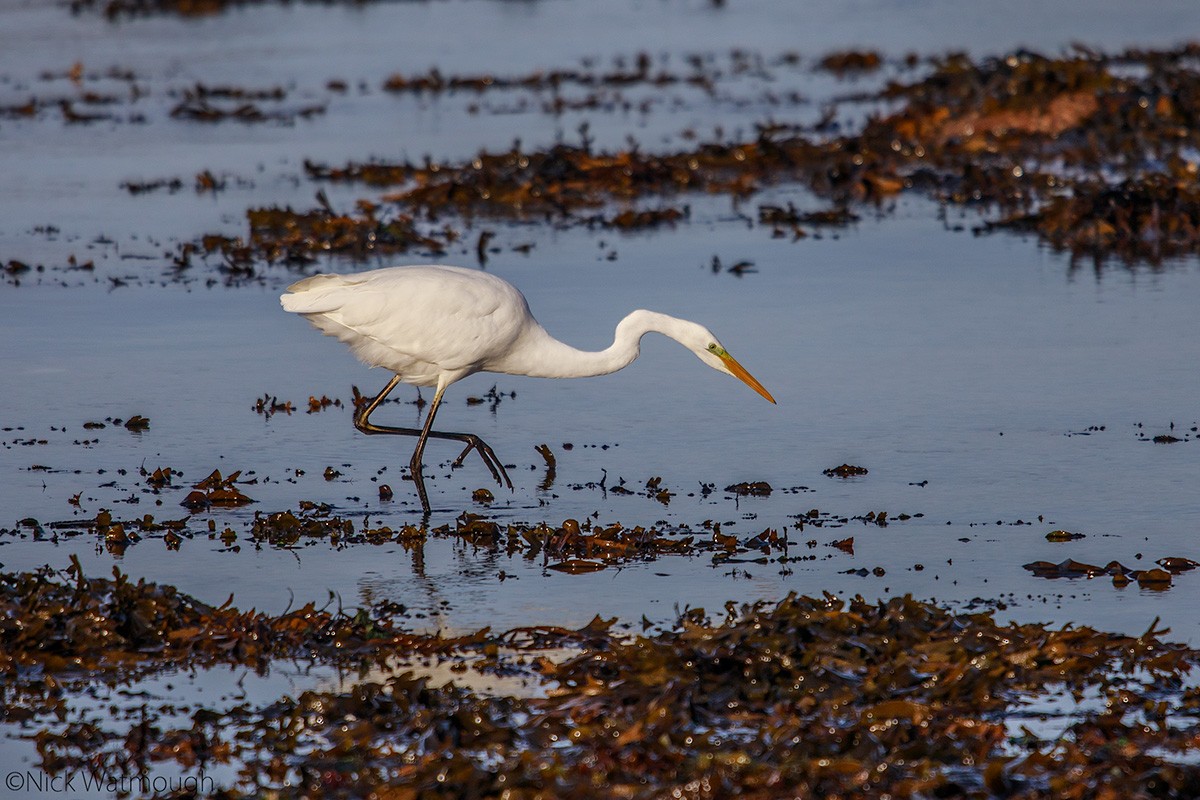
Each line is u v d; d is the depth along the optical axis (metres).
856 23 54.91
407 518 12.63
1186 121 29.81
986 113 31.92
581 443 14.69
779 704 8.63
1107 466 13.41
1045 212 24.41
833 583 10.91
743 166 30.53
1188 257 22.08
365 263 22.66
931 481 13.19
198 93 38.91
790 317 19.14
